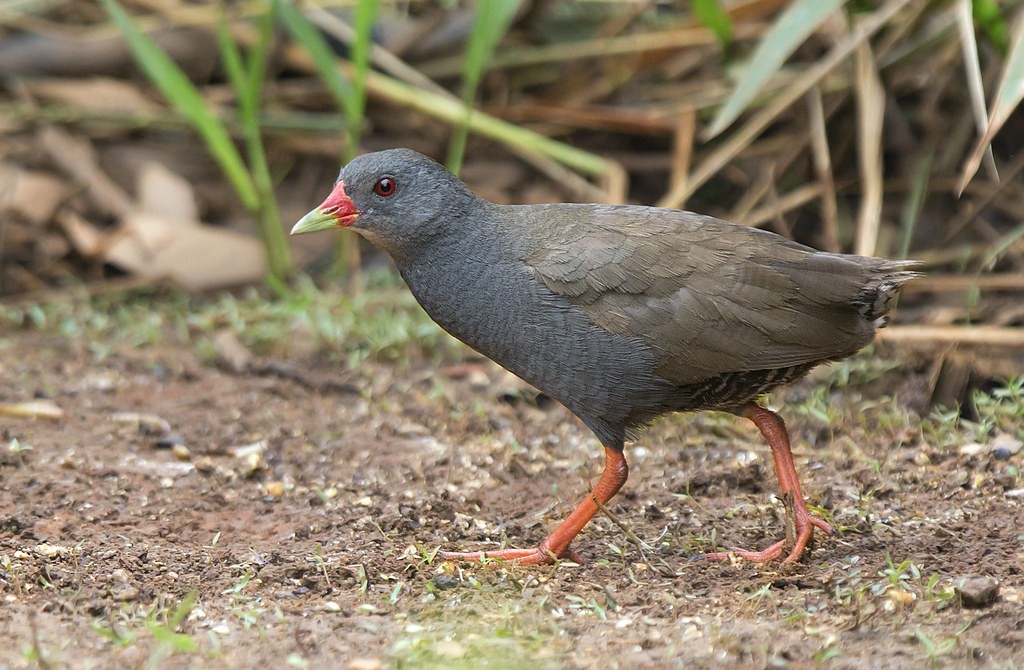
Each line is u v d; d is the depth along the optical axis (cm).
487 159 1639
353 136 1397
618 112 1579
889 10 1355
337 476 1041
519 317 880
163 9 1652
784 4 1538
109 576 815
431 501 964
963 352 1198
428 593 802
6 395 1191
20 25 1683
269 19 1377
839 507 941
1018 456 999
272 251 1487
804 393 1179
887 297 851
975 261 1388
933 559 838
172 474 1032
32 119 1616
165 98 1656
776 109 1430
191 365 1296
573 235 882
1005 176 1451
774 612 771
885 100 1488
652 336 853
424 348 1312
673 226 877
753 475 990
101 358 1300
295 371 1262
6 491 975
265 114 1652
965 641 711
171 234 1519
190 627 747
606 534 929
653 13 1684
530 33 1670
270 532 930
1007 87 1024
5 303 1481
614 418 886
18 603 770
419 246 918
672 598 797
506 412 1180
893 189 1501
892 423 1091
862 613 757
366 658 700
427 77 1662
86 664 677
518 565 864
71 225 1533
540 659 698
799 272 853
